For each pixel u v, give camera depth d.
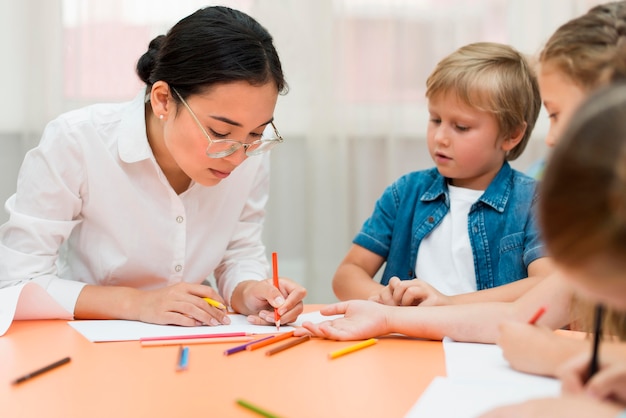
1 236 1.20
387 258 1.51
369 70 1.98
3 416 0.64
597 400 0.54
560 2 2.03
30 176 1.19
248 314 1.17
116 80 1.85
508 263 1.34
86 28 1.83
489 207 1.37
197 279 1.36
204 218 1.33
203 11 1.11
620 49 0.81
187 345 0.92
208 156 1.08
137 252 1.26
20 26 1.80
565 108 0.86
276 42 1.94
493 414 0.55
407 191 1.48
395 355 0.86
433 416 0.64
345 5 1.96
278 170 1.99
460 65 1.35
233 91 1.03
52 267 1.20
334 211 2.00
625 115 0.44
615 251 0.43
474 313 0.94
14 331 0.99
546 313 0.95
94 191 1.22
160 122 1.21
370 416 0.64
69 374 0.77
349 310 1.00
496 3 2.02
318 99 1.96
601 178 0.44
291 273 2.02
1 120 1.81
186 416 0.64
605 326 0.80
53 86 1.82
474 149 1.34
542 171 0.50
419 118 2.03
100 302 1.11
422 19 2.00
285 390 0.72
